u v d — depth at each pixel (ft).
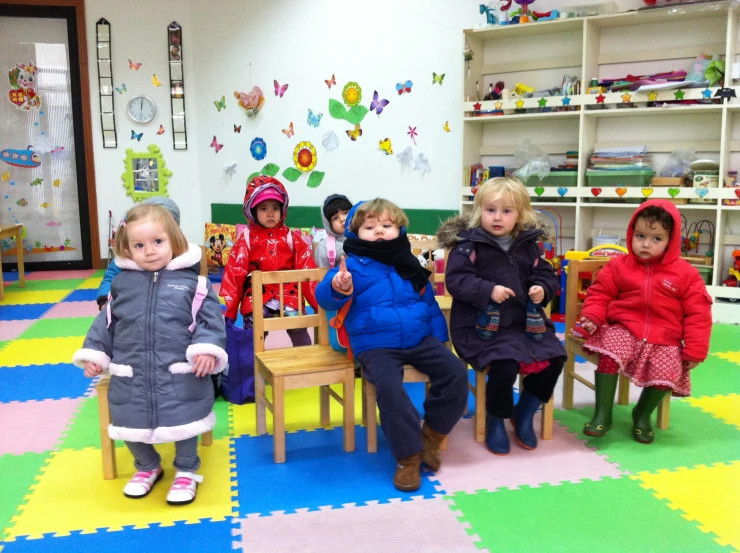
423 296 7.52
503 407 7.15
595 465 7.02
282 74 18.86
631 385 9.78
